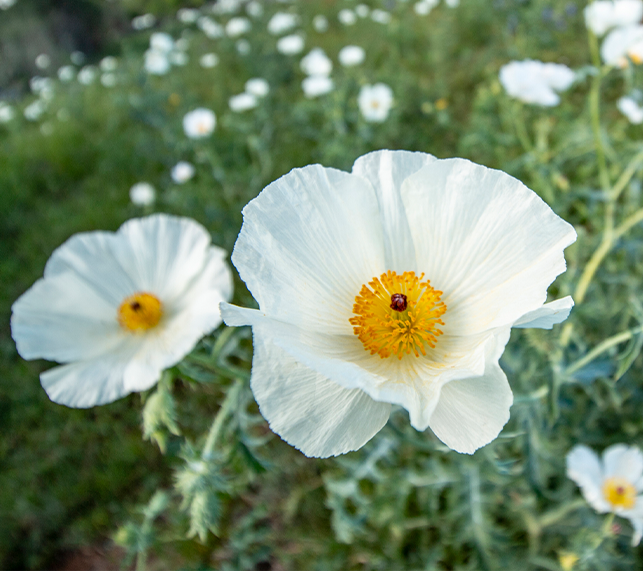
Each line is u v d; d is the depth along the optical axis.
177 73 0.89
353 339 0.19
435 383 0.17
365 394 0.17
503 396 0.15
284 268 0.18
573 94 0.54
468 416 0.16
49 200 0.64
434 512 0.29
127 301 0.27
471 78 0.64
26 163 0.68
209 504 0.20
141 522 0.35
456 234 0.18
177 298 0.27
